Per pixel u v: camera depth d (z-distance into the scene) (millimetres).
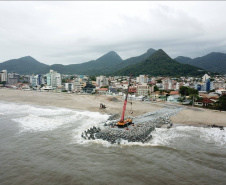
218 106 79875
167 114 67625
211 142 41156
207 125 54562
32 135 43719
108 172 27969
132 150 36250
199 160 32469
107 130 45750
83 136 42500
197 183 25625
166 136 45031
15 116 63250
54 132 46125
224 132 48188
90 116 64750
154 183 25422
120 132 44000
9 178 25969
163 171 28594
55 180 25641
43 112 71000
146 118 61625
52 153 34156
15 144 38188
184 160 32406
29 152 34469
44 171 27906
